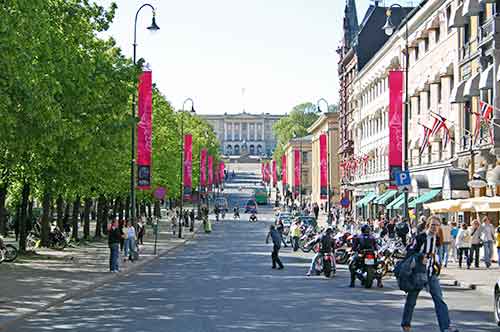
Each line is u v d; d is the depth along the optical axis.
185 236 73.31
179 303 21.62
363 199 86.75
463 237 35.19
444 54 54.69
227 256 46.78
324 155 91.75
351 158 102.25
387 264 32.56
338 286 27.48
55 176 37.78
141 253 47.88
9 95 22.23
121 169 52.22
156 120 73.31
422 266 15.56
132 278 31.12
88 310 20.27
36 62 24.88
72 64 29.38
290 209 123.75
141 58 34.69
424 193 56.84
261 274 32.94
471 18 47.06
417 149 63.75
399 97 51.44
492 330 16.42
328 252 31.64
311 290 25.75
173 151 81.38
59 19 30.70
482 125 40.94
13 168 36.25
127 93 33.81
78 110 30.16
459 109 49.22
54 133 24.89
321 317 18.33
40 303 21.19
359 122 98.31
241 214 137.25
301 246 52.84
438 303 15.66
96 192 51.66
